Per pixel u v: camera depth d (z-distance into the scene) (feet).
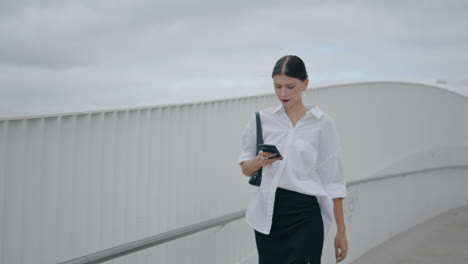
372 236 18.43
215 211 13.12
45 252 8.60
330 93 19.76
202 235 12.14
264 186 7.82
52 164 8.63
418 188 23.67
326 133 7.80
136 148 10.46
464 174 29.71
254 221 7.93
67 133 8.89
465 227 22.58
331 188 7.90
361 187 17.33
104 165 9.69
